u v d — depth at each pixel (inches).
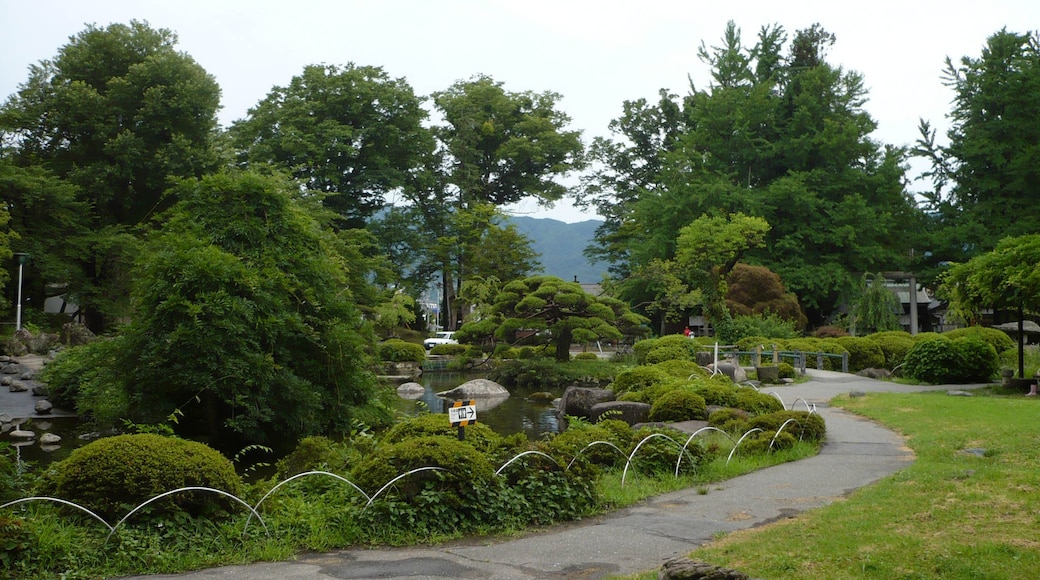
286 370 644.1
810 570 241.9
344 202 2278.5
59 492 297.4
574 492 365.4
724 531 324.8
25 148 1581.0
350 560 285.0
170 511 297.7
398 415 780.6
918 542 266.7
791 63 2337.6
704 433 583.2
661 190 2353.6
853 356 1263.5
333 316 710.5
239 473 554.9
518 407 1005.2
